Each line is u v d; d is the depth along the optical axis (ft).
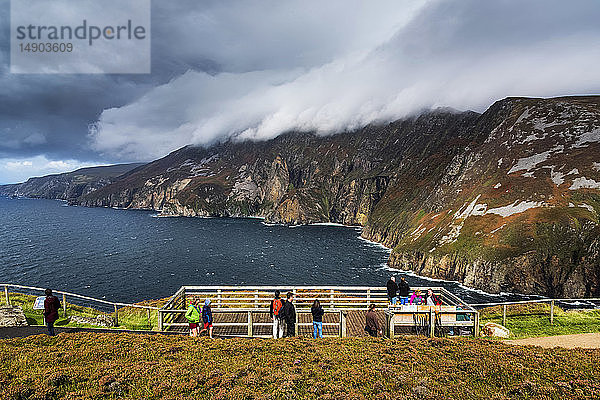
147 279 338.13
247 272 377.91
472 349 56.03
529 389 41.34
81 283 319.27
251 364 50.83
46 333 70.95
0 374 45.98
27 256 424.87
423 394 40.70
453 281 365.40
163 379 45.16
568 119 492.95
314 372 48.11
